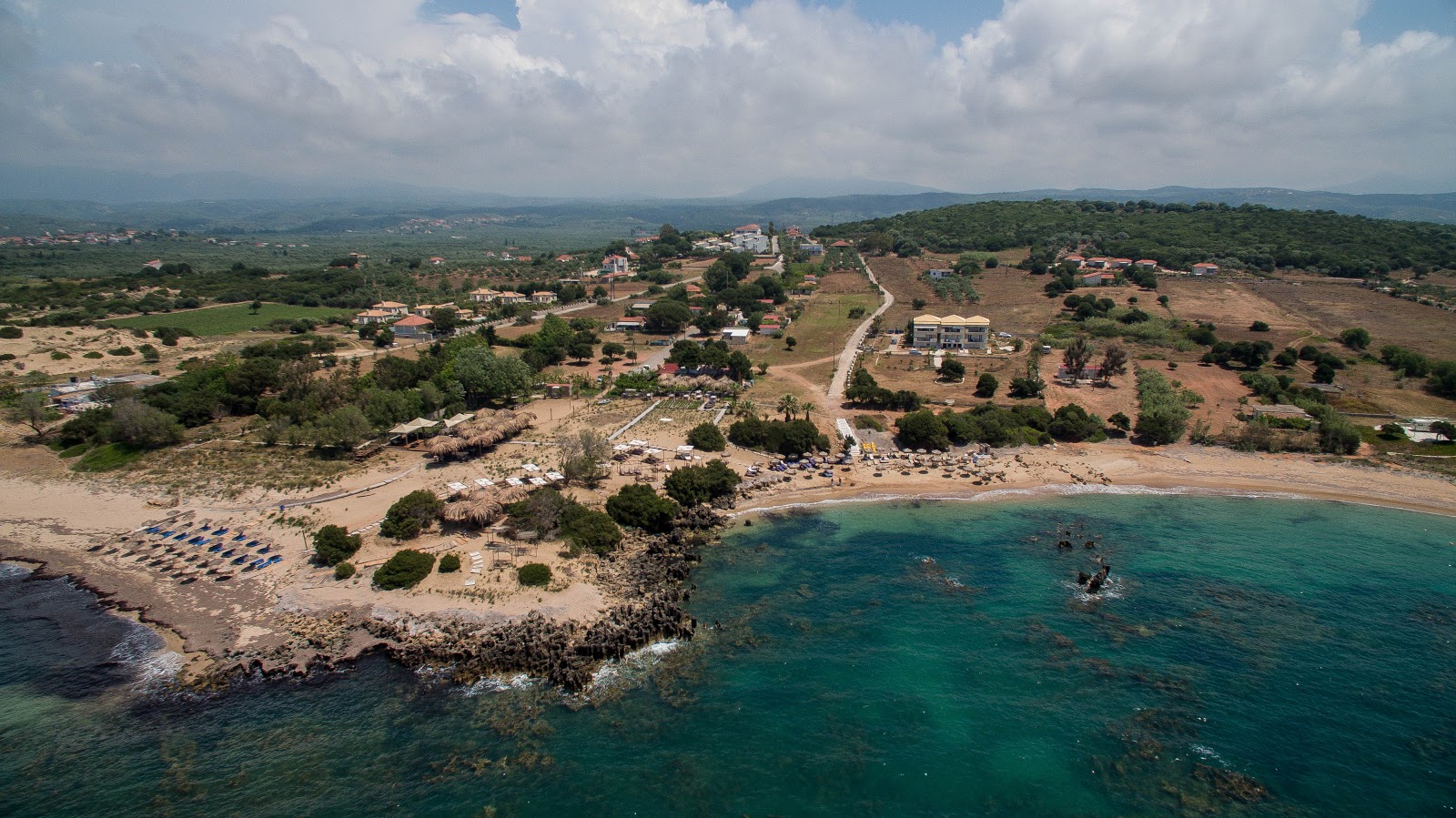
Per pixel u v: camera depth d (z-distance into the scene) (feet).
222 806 167.73
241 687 207.92
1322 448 407.03
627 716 199.31
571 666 212.64
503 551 275.18
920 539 309.63
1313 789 175.42
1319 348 578.66
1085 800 172.35
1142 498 355.36
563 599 246.27
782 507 341.41
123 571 265.95
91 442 384.47
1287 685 212.84
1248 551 297.33
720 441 399.03
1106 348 587.27
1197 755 186.09
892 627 242.99
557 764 181.68
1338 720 199.00
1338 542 305.53
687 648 229.66
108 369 538.88
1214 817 167.84
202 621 235.81
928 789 175.11
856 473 380.37
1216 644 232.94
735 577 275.18
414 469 360.69
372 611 239.30
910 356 599.57
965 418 423.23
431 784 175.01
